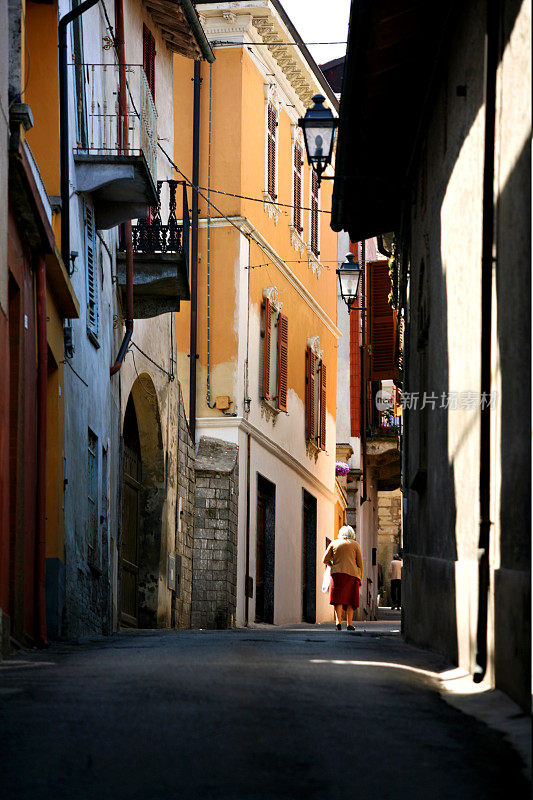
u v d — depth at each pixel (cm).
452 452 2039
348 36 2414
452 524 2027
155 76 4481
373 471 8150
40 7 2848
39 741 1144
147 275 3944
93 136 3406
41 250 2459
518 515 1398
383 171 3041
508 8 1542
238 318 5153
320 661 1814
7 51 2103
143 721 1226
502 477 1519
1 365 1962
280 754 1091
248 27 5247
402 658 2017
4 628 1980
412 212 2880
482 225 1636
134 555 4256
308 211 6431
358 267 4394
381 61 2477
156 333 4406
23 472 2317
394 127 2798
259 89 5497
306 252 6397
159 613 4309
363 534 7631
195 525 4919
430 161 2470
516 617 1362
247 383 5225
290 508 6041
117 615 3775
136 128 4119
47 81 2836
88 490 3238
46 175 2825
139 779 1008
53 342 2722
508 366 1487
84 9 2792
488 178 1630
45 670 1714
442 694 1532
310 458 6494
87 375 3219
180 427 4688
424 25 2325
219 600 4884
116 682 1509
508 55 1537
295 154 6194
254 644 2266
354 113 2731
